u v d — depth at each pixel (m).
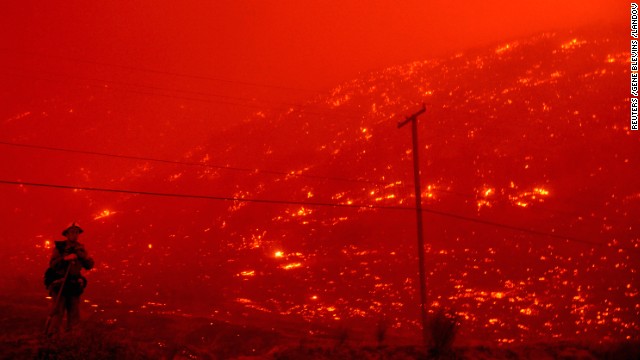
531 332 33.88
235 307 38.91
